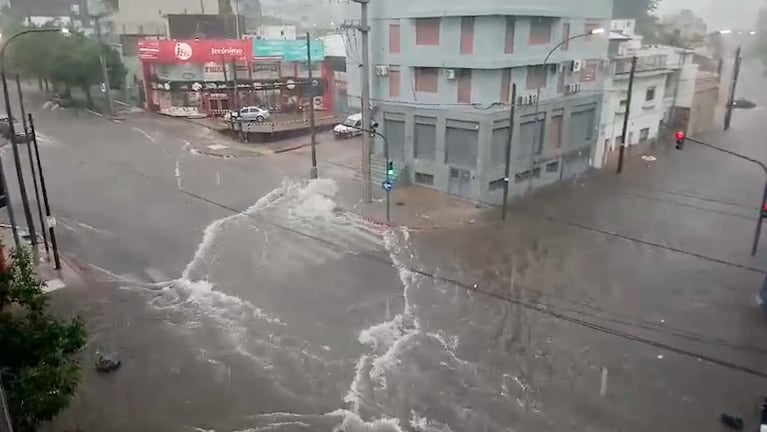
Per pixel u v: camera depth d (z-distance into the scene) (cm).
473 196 2597
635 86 3397
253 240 2203
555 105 2828
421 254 2059
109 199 2711
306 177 3056
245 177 3091
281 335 1534
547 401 1262
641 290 1780
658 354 1437
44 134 4097
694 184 2894
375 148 2988
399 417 1209
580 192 2808
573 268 1938
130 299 1734
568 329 1555
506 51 2448
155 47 4725
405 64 2702
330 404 1254
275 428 1177
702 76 3884
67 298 1733
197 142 3938
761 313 1638
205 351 1462
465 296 1748
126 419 1209
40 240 2167
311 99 3014
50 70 4934
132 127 4409
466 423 1191
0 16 5934
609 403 1254
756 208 2544
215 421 1203
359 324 1589
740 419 1183
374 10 2745
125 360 1423
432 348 1466
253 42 4628
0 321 1026
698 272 1906
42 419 965
